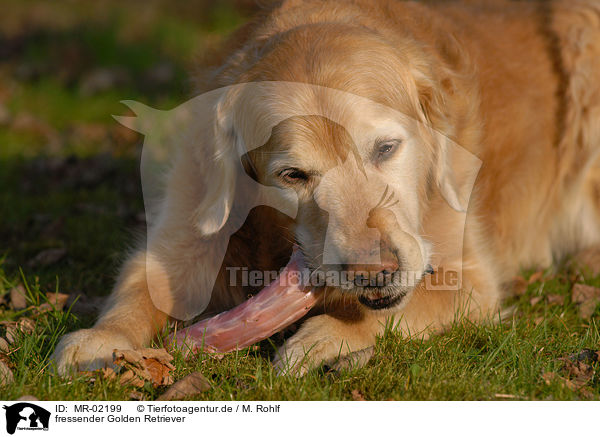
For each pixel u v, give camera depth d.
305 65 4.89
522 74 6.97
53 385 4.44
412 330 5.27
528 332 5.39
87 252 7.27
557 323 5.63
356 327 5.05
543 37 7.30
